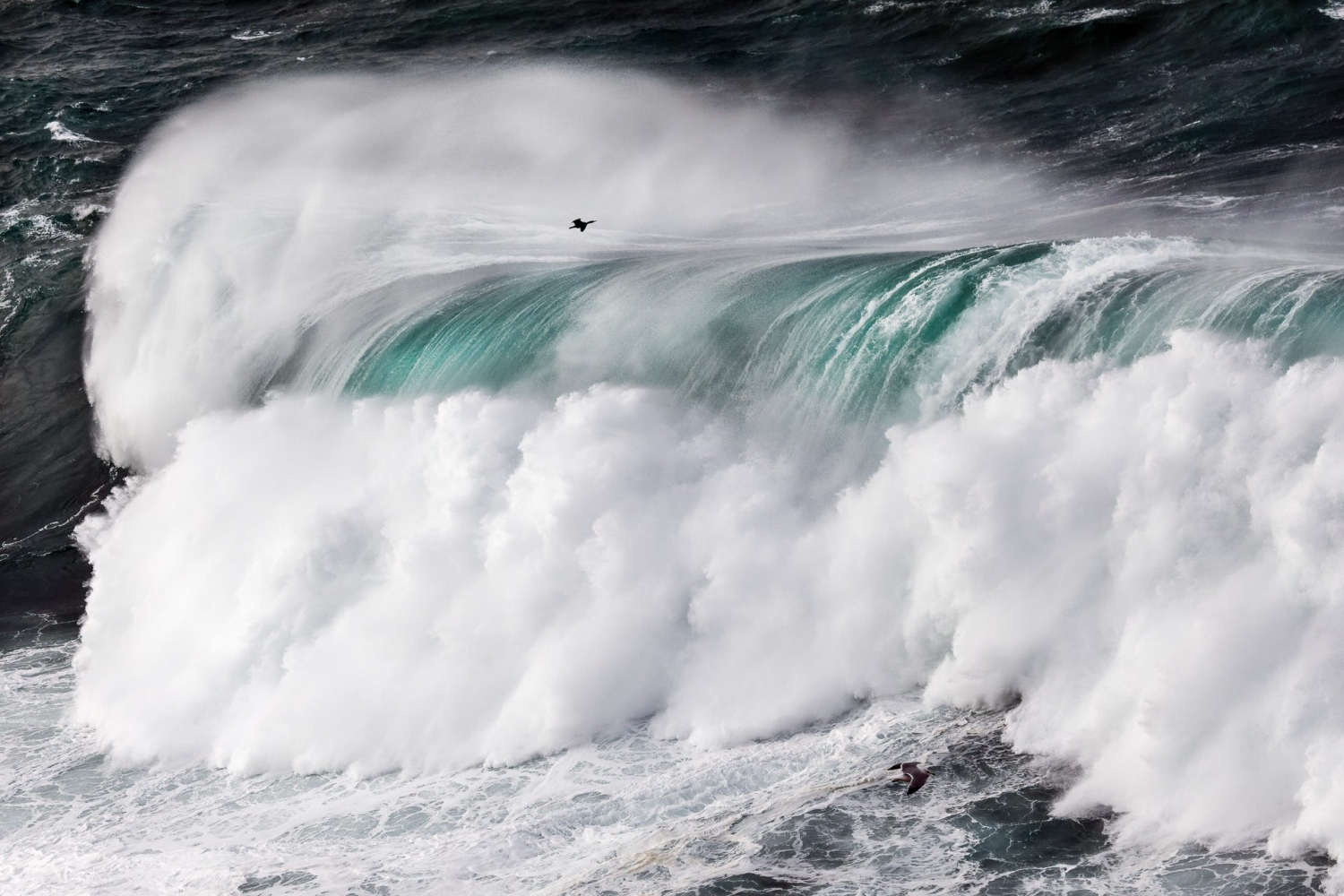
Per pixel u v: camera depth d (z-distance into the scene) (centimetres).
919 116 8162
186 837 4016
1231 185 6266
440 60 10575
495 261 6531
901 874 3369
